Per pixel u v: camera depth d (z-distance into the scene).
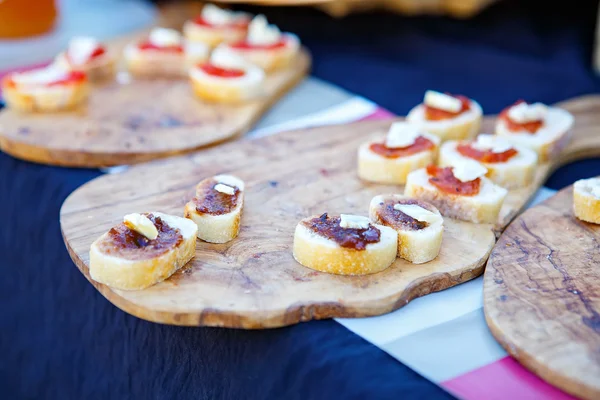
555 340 0.92
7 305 1.69
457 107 1.59
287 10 2.70
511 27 2.47
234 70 1.84
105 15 2.53
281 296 1.00
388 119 1.73
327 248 1.05
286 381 0.98
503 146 1.41
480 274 1.13
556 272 1.08
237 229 1.17
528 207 1.38
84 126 1.62
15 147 1.53
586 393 0.85
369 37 2.49
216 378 1.11
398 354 0.94
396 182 1.39
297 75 2.04
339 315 1.00
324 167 1.46
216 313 0.97
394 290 1.03
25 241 1.58
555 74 2.17
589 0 2.57
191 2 2.77
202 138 1.58
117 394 1.37
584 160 1.63
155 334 1.22
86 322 1.42
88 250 1.12
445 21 2.58
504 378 0.90
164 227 1.09
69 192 1.43
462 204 1.23
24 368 1.66
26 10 2.15
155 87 1.91
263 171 1.43
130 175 1.39
